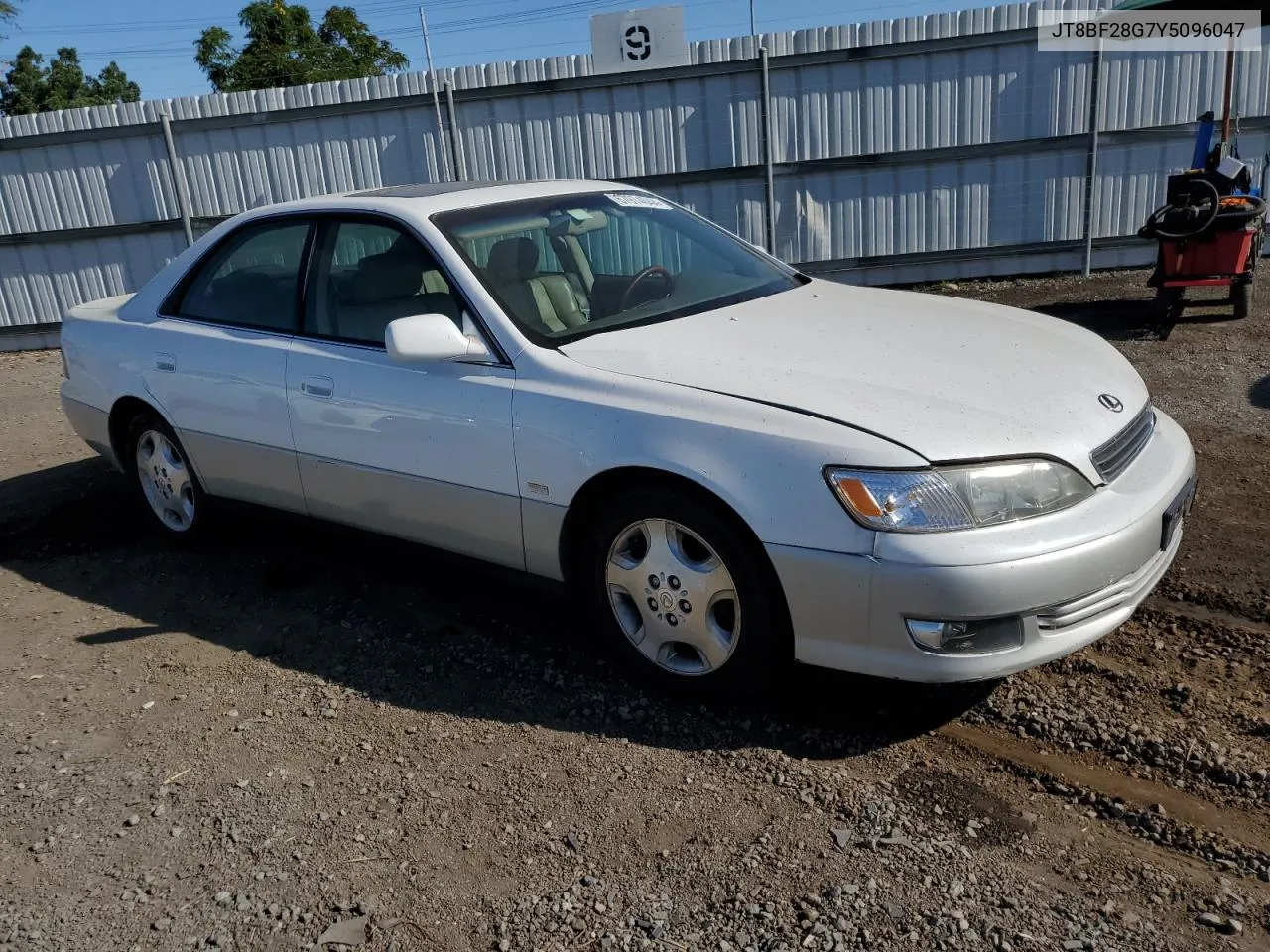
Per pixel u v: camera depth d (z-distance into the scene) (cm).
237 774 323
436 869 276
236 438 450
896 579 291
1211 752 303
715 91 1066
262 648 407
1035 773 302
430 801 304
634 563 347
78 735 352
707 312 396
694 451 318
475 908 261
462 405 369
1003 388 329
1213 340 766
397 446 391
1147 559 319
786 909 253
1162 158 1036
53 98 3891
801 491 302
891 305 414
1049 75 1022
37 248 1177
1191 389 659
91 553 520
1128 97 1023
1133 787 293
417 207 411
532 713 347
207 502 486
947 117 1048
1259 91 1009
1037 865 266
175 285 486
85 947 256
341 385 405
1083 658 360
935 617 292
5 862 290
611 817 292
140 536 538
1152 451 348
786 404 316
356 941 252
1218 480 513
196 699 371
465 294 379
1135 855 268
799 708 341
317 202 443
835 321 386
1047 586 293
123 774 327
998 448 301
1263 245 1045
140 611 449
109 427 513
